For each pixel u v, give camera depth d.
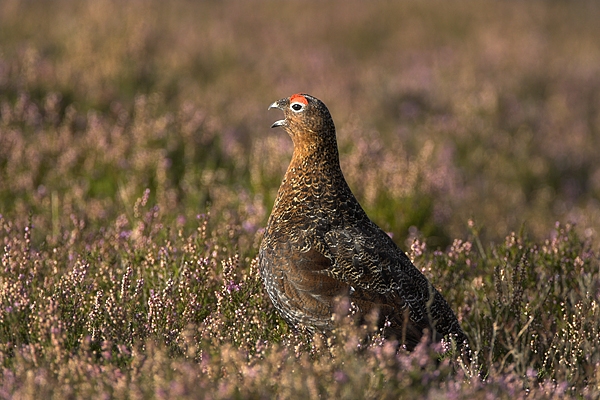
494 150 26.11
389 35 43.59
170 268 11.49
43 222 14.75
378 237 10.87
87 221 15.08
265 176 17.97
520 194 23.52
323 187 11.00
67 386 7.45
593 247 15.82
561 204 23.56
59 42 30.03
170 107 23.98
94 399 7.44
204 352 8.45
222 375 8.16
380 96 30.20
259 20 43.62
